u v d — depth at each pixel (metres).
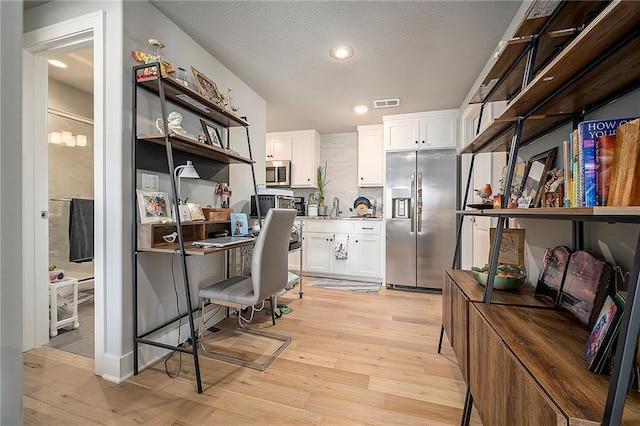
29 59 1.86
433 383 1.60
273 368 1.73
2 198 0.29
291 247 2.99
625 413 0.61
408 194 3.61
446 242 3.45
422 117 3.57
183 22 1.93
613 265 1.07
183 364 1.77
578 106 1.19
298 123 4.11
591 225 1.20
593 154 0.83
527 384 0.73
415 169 3.58
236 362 1.79
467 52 2.23
